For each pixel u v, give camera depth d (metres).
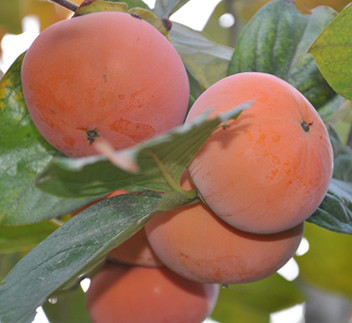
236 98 0.43
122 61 0.43
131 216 0.45
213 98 0.43
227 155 0.42
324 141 0.43
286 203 0.42
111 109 0.43
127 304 0.51
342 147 0.53
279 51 0.52
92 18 0.44
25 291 0.43
